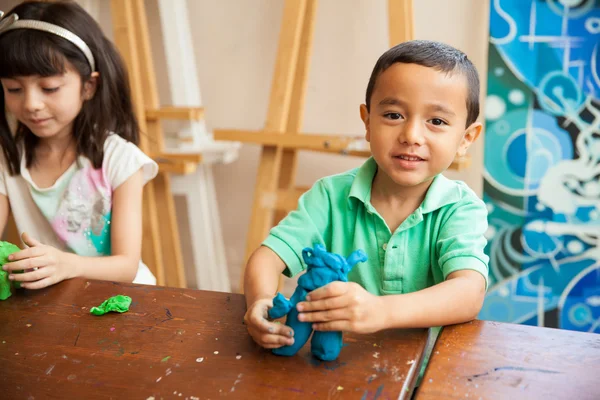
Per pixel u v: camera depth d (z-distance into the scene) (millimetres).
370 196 929
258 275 804
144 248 1826
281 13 1801
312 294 627
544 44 1537
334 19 1737
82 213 1203
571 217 1602
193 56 1874
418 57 773
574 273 1623
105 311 750
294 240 881
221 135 1674
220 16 1861
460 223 855
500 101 1593
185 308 762
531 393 563
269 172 1672
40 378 605
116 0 1679
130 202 1181
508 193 1635
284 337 624
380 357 630
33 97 1071
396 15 1490
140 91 1733
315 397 560
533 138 1589
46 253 864
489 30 1565
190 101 1847
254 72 1878
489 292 1689
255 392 571
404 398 575
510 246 1656
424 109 769
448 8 1630
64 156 1215
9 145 1200
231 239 2051
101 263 1014
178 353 647
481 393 564
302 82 1674
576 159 1570
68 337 691
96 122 1195
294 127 1699
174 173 1835
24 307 781
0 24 1076
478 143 1677
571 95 1543
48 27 1080
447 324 708
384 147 797
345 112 1803
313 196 966
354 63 1754
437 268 890
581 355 631
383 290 911
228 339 677
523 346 652
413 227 897
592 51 1510
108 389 583
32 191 1211
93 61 1165
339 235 942
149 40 1939
